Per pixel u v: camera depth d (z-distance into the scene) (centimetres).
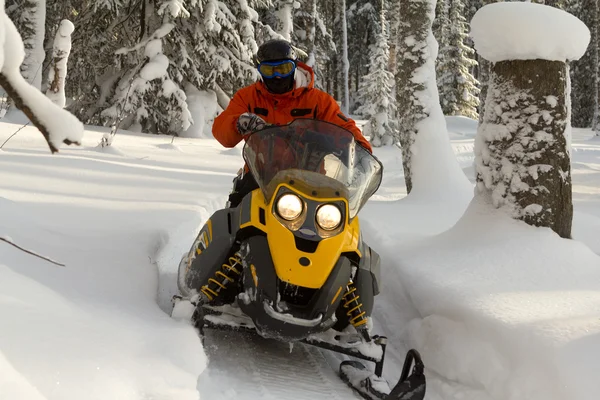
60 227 461
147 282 393
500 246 436
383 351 332
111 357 240
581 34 442
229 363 338
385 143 1986
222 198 702
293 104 414
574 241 444
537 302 352
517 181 452
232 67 1577
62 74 874
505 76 456
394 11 2531
